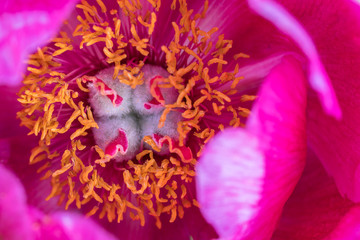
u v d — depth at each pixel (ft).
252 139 0.58
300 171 0.62
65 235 0.58
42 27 0.58
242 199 0.59
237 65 0.66
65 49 0.66
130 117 0.69
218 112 0.66
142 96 0.69
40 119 0.67
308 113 0.66
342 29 0.64
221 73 0.68
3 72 0.57
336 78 0.65
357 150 0.63
